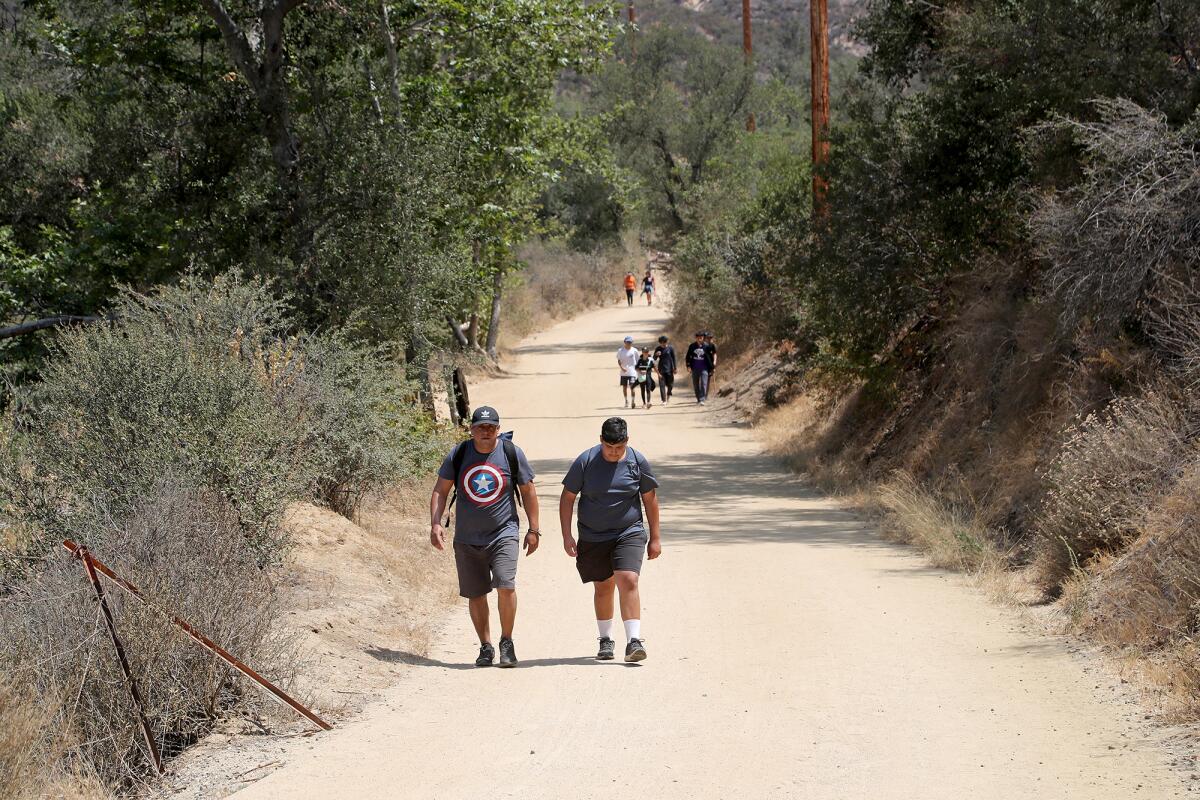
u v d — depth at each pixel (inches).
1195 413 457.4
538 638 405.4
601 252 3218.5
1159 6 618.8
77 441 388.8
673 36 3216.0
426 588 472.7
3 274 860.6
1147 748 254.7
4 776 224.5
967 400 713.0
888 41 866.8
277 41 767.1
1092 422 481.1
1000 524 544.1
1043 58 673.0
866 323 852.6
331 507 553.3
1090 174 560.4
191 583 297.9
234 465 398.3
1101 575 401.1
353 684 326.0
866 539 589.9
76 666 272.7
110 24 836.6
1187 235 517.0
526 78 1004.6
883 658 350.6
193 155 808.9
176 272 765.9
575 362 1899.6
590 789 238.8
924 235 826.8
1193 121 542.6
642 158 2773.1
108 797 241.9
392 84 826.2
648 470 365.4
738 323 1624.0
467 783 243.6
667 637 390.9
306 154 768.3
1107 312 539.8
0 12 841.5
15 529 374.3
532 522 370.3
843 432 932.0
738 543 588.1
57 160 965.2
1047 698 300.0
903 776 243.0
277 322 569.3
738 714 293.6
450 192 811.4
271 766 259.8
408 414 690.2
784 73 5093.5
